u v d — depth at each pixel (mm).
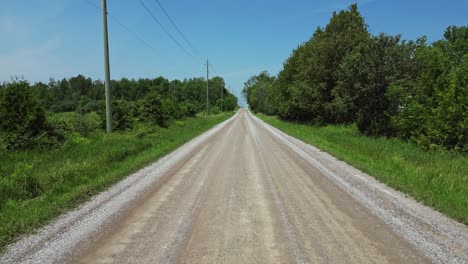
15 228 5234
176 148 16078
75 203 6711
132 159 12250
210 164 11484
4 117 12266
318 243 4695
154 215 5973
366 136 21500
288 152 14586
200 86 110438
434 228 5281
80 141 14469
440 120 14602
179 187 8125
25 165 9531
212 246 4590
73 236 4984
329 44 32469
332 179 8984
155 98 28000
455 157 13000
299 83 36938
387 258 4223
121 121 20891
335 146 16125
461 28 41688
